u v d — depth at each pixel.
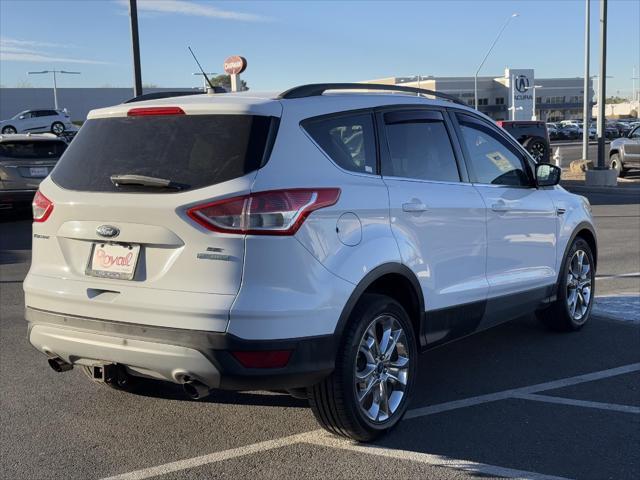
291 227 3.54
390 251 4.07
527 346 6.09
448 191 4.71
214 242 3.46
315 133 3.90
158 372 3.62
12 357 5.88
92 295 3.75
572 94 89.88
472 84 75.56
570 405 4.71
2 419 4.53
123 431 4.34
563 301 6.23
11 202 14.15
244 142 3.61
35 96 67.19
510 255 5.36
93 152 4.01
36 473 3.78
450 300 4.68
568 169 28.41
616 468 3.79
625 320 6.88
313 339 3.61
